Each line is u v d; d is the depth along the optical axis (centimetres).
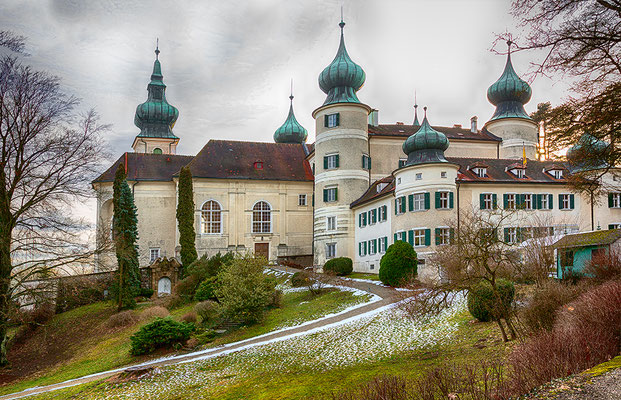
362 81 6197
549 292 1642
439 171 4353
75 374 2891
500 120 6475
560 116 1616
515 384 932
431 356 1870
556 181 4631
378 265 5041
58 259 3328
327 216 5925
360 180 5900
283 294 4231
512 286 2209
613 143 1606
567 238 3200
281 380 1911
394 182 4978
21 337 3972
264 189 6800
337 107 5972
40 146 3241
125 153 6869
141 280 5156
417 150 4525
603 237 2872
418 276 4025
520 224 4438
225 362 2384
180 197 5566
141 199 6538
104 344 3544
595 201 2033
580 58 1446
